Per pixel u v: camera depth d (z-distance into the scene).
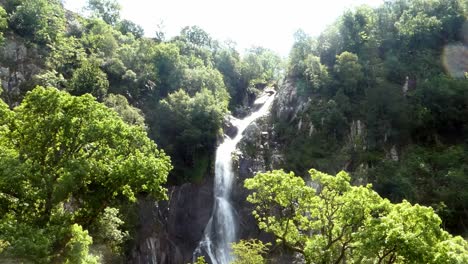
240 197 52.50
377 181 46.47
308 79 64.06
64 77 56.50
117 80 61.41
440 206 40.81
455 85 54.84
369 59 64.00
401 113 53.66
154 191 25.31
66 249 19.14
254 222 48.91
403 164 48.69
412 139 54.53
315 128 56.94
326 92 61.16
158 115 55.56
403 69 60.94
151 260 43.22
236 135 63.22
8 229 18.45
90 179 23.44
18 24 57.78
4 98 49.53
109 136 23.52
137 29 95.62
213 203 52.81
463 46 64.38
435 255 15.75
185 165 53.97
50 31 60.25
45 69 55.28
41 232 18.78
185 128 54.47
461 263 15.18
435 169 47.34
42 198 20.44
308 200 23.27
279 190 23.72
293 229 24.56
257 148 58.09
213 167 54.94
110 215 29.50
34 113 22.92
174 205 49.81
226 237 51.12
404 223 17.83
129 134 24.73
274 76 102.88
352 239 20.30
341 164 51.34
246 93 86.88
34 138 22.50
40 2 60.12
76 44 62.62
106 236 29.92
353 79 59.12
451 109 53.59
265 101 79.50
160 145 53.00
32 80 52.53
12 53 53.78
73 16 78.00
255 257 26.75
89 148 24.66
